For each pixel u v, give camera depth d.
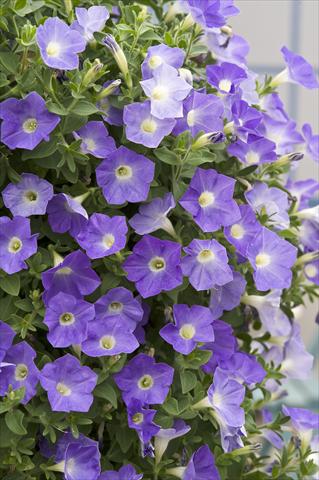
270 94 1.37
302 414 1.34
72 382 1.17
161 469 1.23
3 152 1.19
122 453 1.23
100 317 1.19
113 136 1.24
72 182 1.19
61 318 1.17
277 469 1.32
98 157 1.19
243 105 1.26
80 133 1.20
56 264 1.18
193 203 1.20
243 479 1.33
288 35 2.03
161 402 1.19
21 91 1.18
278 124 1.35
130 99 1.21
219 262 1.20
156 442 1.21
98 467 1.18
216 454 1.26
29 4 1.21
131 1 1.32
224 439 1.22
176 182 1.21
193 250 1.20
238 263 1.26
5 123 1.17
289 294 1.36
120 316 1.19
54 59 1.16
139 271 1.20
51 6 1.23
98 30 1.22
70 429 1.19
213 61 1.34
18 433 1.15
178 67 1.22
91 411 1.20
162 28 1.28
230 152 1.25
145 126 1.20
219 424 1.22
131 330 1.20
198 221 1.20
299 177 2.02
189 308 1.22
